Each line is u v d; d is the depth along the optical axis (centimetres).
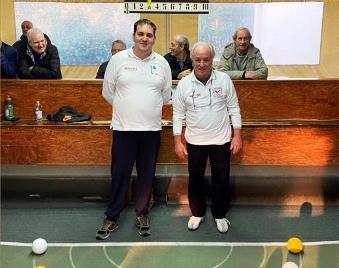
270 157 387
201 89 296
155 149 312
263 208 364
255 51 408
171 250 302
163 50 539
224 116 304
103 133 379
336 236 321
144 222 324
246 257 293
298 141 383
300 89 389
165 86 306
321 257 294
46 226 336
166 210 362
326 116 395
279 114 394
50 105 394
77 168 376
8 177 357
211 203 359
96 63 562
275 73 573
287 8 554
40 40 387
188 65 421
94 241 314
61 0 527
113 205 321
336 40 558
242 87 387
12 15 529
